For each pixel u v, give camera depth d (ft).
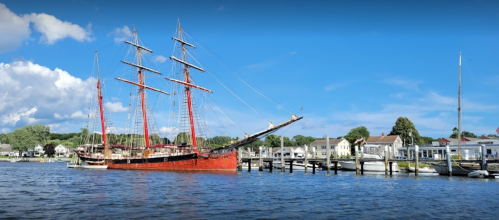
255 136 226.58
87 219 77.51
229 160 226.58
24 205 94.84
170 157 242.58
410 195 118.93
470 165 207.00
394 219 80.64
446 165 207.92
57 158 652.89
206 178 179.22
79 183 154.61
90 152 309.22
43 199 105.70
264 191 127.65
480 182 164.45
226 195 115.44
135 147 281.33
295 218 80.79
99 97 298.76
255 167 336.08
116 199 105.50
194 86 261.24
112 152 302.25
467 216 84.28
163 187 136.87
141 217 79.87
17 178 187.62
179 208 90.89
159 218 78.95
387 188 140.05
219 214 83.97
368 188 140.05
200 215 82.58
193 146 249.14
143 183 152.56
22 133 652.89
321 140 501.56
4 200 103.86
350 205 98.37
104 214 82.89
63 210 87.66
